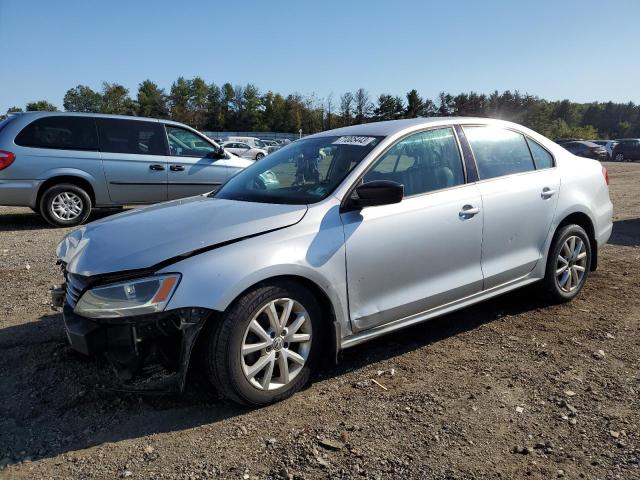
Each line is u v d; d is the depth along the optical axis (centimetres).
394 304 355
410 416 297
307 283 322
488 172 419
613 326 425
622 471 248
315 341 325
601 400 311
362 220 340
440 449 267
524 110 8206
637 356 370
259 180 401
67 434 285
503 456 261
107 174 888
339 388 330
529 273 442
